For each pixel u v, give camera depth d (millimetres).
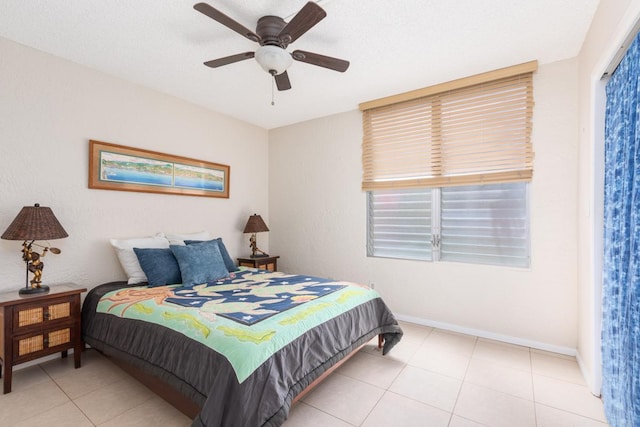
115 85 2871
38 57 2418
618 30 1495
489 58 2559
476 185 3002
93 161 2703
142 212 3080
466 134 2977
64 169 2555
